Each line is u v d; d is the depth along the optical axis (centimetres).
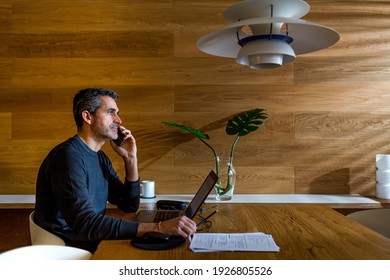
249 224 164
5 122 289
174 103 288
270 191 288
